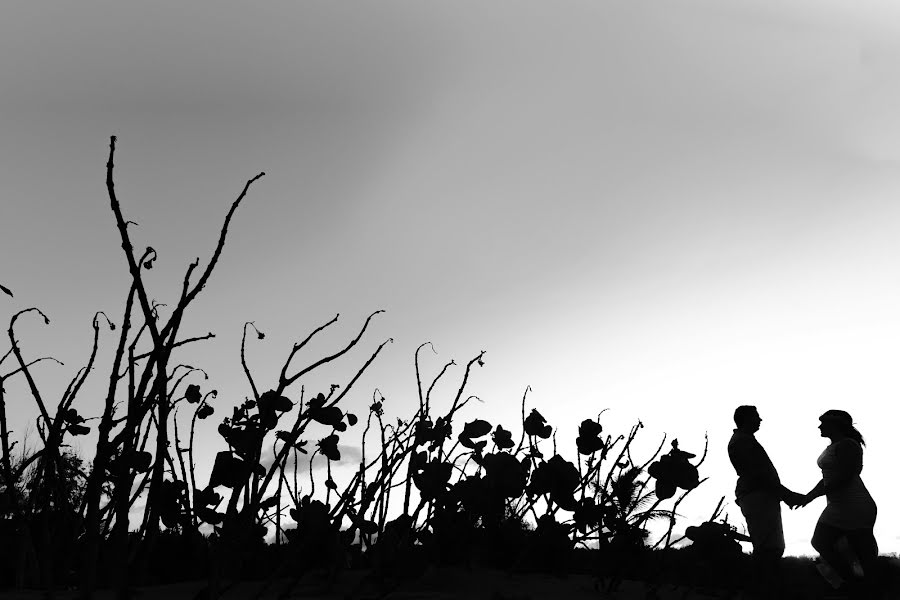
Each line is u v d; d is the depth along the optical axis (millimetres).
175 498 2209
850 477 5484
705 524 3305
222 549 2201
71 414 2420
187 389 2453
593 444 3457
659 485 3152
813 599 4773
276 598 2758
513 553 3730
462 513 3188
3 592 2404
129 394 2006
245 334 2371
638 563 3508
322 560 2838
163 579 3139
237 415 2387
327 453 2857
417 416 2855
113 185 1918
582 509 3305
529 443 3416
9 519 2609
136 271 1942
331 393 2689
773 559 4562
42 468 2559
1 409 2373
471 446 3080
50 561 2416
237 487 2209
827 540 5465
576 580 3676
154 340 1968
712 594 3553
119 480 2033
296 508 2787
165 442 2037
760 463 4766
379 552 2750
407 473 2848
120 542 2033
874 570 5281
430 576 3256
